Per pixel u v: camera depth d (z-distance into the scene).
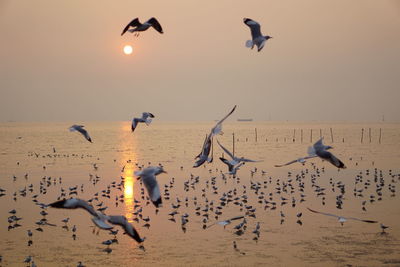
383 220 54.06
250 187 79.62
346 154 149.12
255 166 112.31
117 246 44.91
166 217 56.25
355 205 63.34
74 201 14.28
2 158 135.62
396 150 166.00
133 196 70.31
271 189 77.62
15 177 89.69
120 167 114.25
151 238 47.50
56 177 94.19
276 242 46.00
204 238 47.50
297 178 86.94
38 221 53.97
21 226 51.72
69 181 88.31
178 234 48.91
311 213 58.22
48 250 43.72
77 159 134.12
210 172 99.88
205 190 76.81
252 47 22.69
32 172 102.94
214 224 51.25
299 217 55.69
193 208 61.53
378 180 87.44
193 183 80.31
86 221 53.72
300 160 20.62
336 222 53.12
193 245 45.28
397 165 115.69
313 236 47.72
